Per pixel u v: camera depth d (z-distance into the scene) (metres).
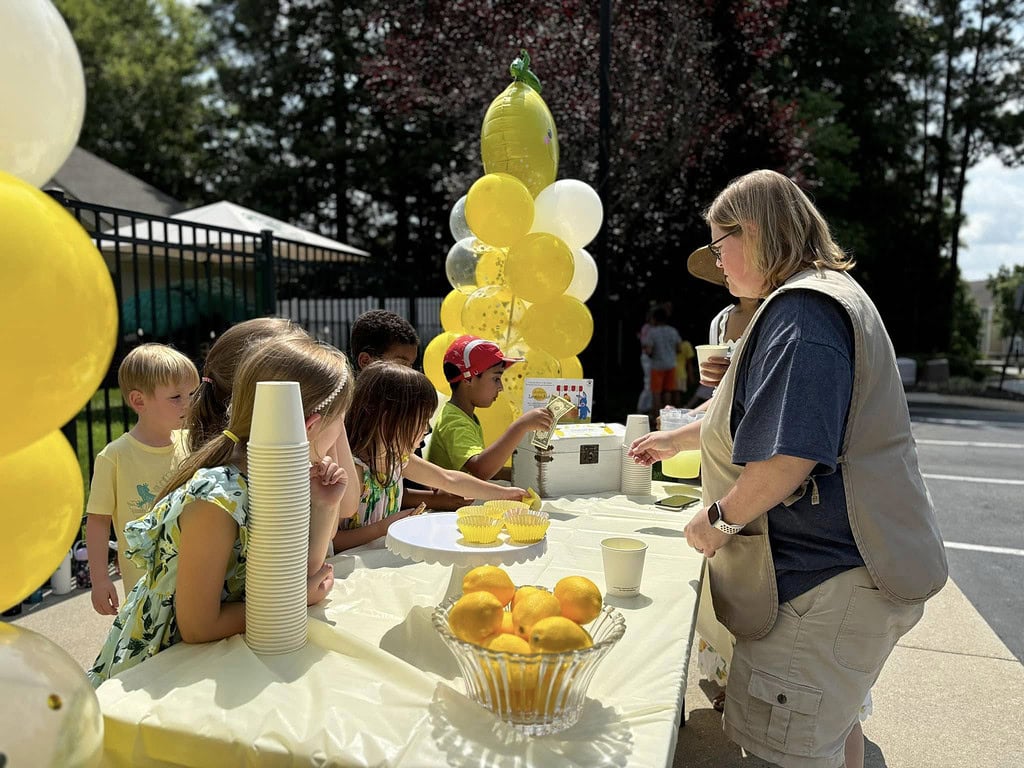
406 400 2.22
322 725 1.05
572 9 9.31
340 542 2.09
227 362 1.78
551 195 3.62
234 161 21.38
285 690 1.14
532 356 3.60
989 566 4.55
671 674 1.29
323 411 1.42
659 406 10.28
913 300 20.75
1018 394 16.34
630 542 1.72
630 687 1.24
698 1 9.74
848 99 18.12
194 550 1.28
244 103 20.61
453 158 17.91
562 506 2.52
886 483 1.50
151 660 1.24
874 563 1.50
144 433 2.62
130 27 22.81
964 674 3.04
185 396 2.56
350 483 2.03
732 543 1.64
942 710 2.76
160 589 1.37
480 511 1.59
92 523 2.55
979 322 26.39
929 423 11.30
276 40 20.41
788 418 1.40
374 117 19.53
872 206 19.53
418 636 1.40
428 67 10.25
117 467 2.55
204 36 23.25
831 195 16.64
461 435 2.74
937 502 6.24
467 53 9.80
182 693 1.12
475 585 1.25
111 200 16.55
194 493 1.29
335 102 19.94
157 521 1.34
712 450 1.68
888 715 2.72
